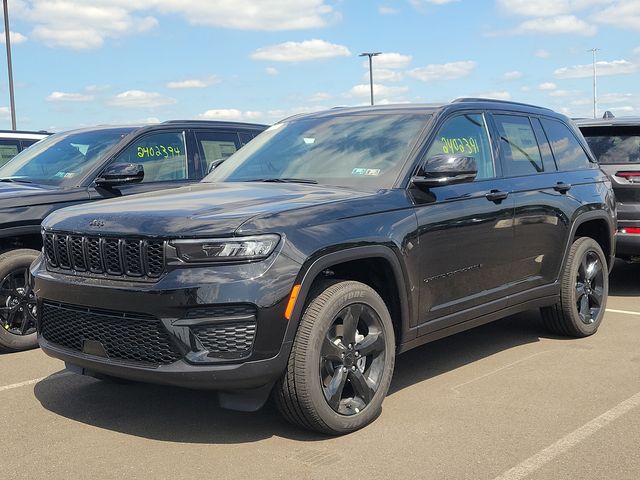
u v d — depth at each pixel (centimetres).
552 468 367
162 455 391
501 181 541
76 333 413
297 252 381
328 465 374
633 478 354
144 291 373
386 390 436
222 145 784
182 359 369
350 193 442
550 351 595
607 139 825
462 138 525
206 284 364
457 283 491
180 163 737
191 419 446
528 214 556
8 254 600
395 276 438
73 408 468
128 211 407
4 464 381
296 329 384
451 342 631
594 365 552
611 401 468
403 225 444
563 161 632
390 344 436
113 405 474
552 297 600
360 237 412
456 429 421
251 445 402
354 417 414
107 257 396
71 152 705
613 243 678
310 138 539
